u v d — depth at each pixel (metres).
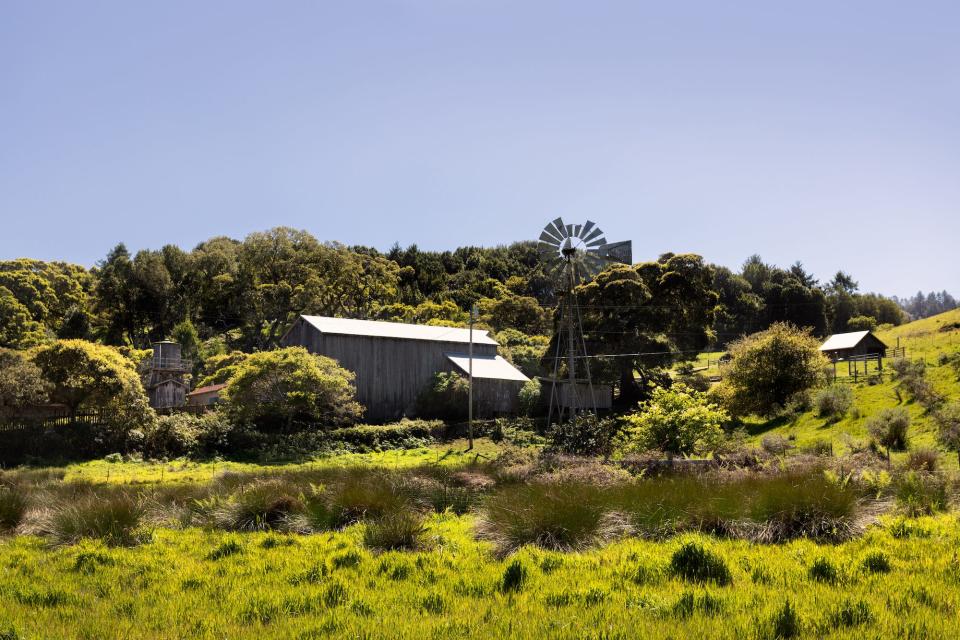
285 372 48.34
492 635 7.07
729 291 121.81
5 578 10.28
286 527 14.10
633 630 7.07
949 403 34.34
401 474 19.45
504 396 61.72
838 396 41.62
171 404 62.22
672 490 13.52
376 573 10.09
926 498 14.20
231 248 119.25
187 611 8.33
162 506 16.41
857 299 142.38
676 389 26.19
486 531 12.58
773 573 9.20
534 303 102.81
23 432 41.03
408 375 61.03
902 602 7.77
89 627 7.65
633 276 68.31
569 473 18.70
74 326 98.75
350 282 106.31
